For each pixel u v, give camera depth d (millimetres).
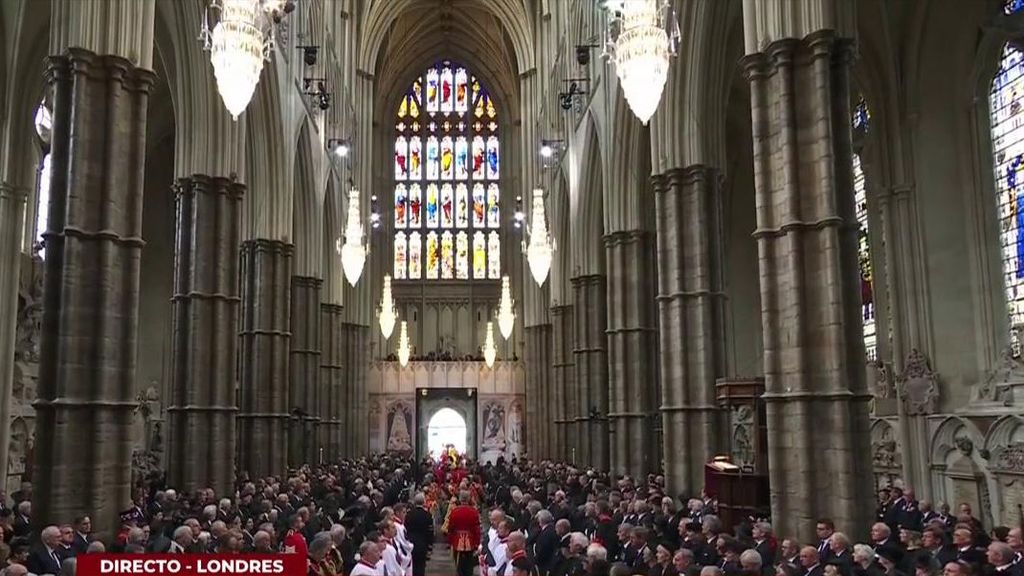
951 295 22734
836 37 14727
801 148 14828
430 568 21938
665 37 12531
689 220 21578
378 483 25969
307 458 34594
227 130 22359
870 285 26109
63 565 9039
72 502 14711
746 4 15766
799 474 14203
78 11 15586
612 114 28688
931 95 23375
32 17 23781
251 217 27969
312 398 35281
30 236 28141
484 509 33750
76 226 15156
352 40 48281
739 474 17641
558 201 42719
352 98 47969
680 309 21453
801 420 14227
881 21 23469
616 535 14969
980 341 22109
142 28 16359
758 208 15289
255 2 12109
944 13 22969
